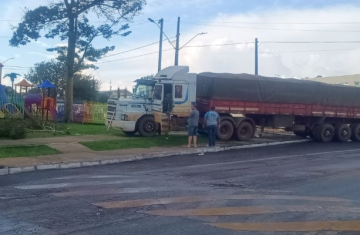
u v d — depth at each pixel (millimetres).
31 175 13562
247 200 10180
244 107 25047
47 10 32250
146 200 9891
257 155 20047
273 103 26078
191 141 23219
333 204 9969
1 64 34594
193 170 15109
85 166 15844
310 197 10750
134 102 24062
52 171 14516
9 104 26953
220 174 14320
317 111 27781
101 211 8836
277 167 16250
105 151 19016
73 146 19469
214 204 9680
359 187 12359
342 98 28656
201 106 24750
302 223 8289
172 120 24062
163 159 18047
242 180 13211
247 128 25531
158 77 24766
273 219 8539
